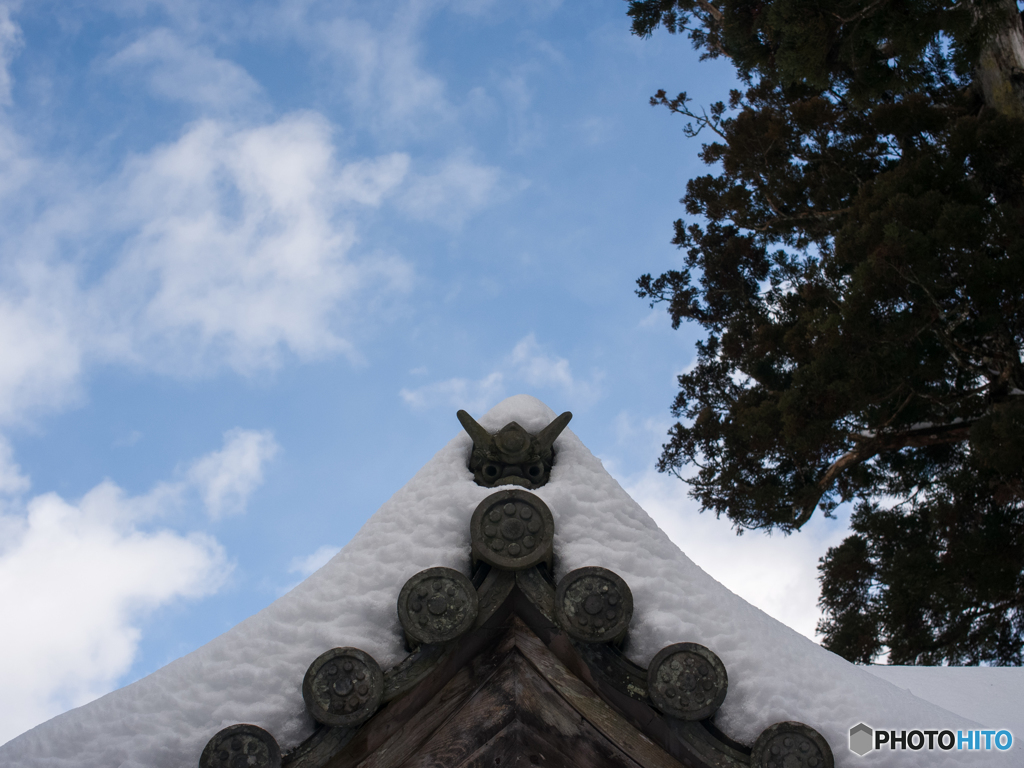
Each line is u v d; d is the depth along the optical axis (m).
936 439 11.86
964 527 12.20
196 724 1.65
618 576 1.69
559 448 1.99
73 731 1.66
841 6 8.86
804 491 12.73
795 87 13.83
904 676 3.59
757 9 11.01
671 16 14.43
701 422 14.03
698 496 13.70
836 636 12.34
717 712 1.68
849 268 12.41
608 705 1.74
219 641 1.79
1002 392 10.66
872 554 12.82
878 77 9.61
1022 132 9.62
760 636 1.79
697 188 15.11
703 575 1.89
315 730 1.66
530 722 1.76
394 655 1.71
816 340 11.04
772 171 13.63
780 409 11.05
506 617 1.78
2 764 1.63
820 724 1.67
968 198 9.95
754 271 15.09
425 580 1.69
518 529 1.74
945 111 11.57
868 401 10.43
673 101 15.07
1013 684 3.38
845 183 13.05
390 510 1.92
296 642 1.73
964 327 10.39
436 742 1.75
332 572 1.84
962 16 8.40
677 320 15.65
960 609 11.70
